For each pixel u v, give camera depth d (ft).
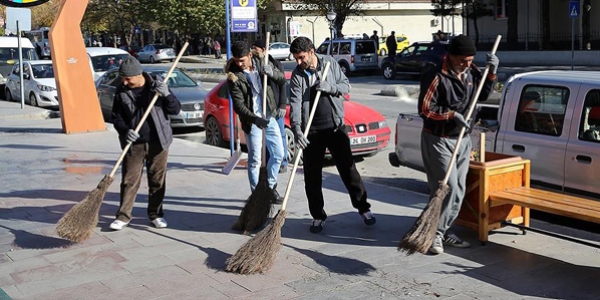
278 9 178.19
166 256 20.76
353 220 24.22
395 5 188.14
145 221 24.82
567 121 23.79
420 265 19.40
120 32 207.62
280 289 17.90
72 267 19.93
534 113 24.93
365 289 17.74
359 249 20.99
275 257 19.30
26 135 47.83
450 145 19.35
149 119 22.85
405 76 98.27
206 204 27.27
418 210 25.44
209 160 37.04
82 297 17.61
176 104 22.97
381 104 65.36
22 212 26.66
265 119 23.29
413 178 33.58
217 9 164.96
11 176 33.73
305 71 21.50
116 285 18.40
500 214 21.34
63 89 47.91
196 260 20.34
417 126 28.71
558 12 121.39
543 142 24.36
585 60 104.27
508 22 117.80
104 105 55.47
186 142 43.73
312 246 21.42
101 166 36.19
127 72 21.93
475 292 17.33
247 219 23.11
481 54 120.47
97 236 23.02
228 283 18.42
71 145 43.32
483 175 20.43
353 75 112.06
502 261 19.57
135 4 176.14
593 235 23.12
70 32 47.75
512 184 21.21
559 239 21.56
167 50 172.45
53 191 30.37
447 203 19.67
